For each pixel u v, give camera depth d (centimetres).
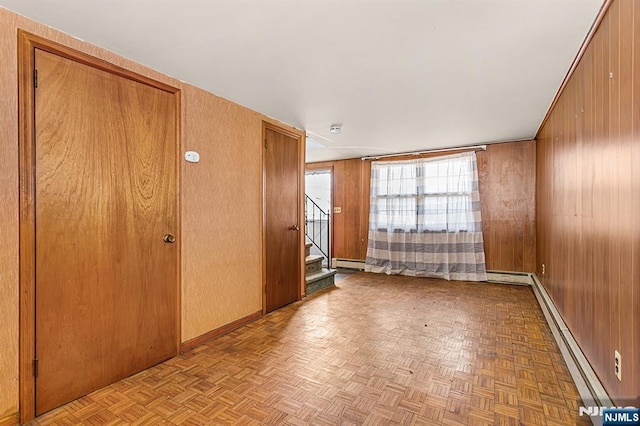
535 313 340
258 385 200
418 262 536
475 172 495
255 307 323
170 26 191
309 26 190
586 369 191
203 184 265
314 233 746
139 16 181
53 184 176
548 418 167
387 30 193
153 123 226
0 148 157
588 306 199
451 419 167
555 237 309
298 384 201
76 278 186
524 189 468
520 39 201
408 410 174
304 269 406
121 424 164
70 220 183
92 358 193
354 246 618
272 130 350
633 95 134
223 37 202
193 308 256
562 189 277
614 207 157
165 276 235
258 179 328
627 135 141
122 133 207
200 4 170
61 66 178
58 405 178
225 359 235
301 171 403
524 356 239
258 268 327
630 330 138
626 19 141
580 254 219
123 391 194
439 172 523
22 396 164
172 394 190
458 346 257
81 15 179
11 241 161
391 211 562
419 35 198
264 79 264
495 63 234
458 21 183
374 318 325
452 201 511
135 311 215
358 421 165
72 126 183
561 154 281
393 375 212
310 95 299
